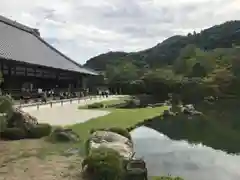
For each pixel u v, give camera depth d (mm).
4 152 10430
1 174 7930
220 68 73188
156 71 72250
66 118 19922
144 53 143625
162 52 137750
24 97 30484
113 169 7402
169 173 10352
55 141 12203
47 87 40844
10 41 36875
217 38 142500
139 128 20047
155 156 12867
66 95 40250
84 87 56250
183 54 99312
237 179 10125
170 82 61781
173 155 13148
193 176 10211
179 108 34031
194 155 13414
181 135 18812
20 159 9492
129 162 8023
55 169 8375
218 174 10555
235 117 29797
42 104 29172
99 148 8352
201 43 144625
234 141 17203
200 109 38531
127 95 61219
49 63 38469
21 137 13016
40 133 13367
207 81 61531
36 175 7855
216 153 13906
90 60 126250
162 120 25266
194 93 57219
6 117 13461
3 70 30484
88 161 7773
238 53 80750
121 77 72000
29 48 39656
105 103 35469
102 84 70125
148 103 41938
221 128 22312
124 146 10070
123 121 20297
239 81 61781
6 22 41562
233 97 60875
